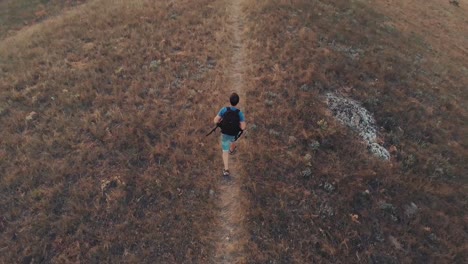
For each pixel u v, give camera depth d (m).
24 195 10.77
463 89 19.11
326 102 14.02
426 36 24.66
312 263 9.34
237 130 10.20
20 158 11.85
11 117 13.58
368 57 17.70
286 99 13.94
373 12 24.36
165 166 11.38
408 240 10.28
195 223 9.93
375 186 11.47
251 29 18.75
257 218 10.10
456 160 13.58
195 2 22.12
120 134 12.37
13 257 9.39
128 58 16.62
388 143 13.38
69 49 18.09
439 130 14.66
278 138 12.38
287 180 11.13
